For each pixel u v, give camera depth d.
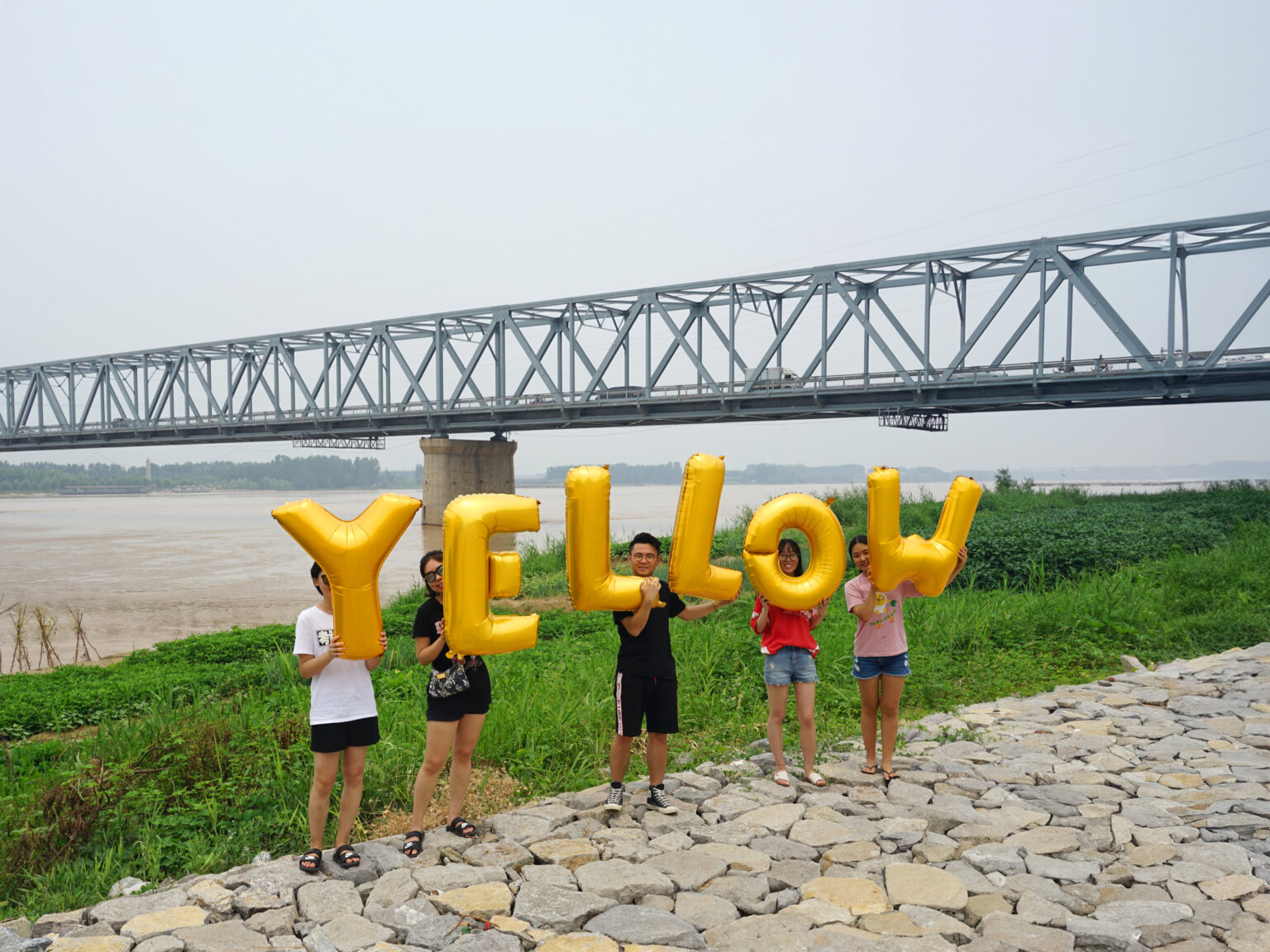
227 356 67.06
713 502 5.30
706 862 4.53
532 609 16.00
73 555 40.84
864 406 40.66
